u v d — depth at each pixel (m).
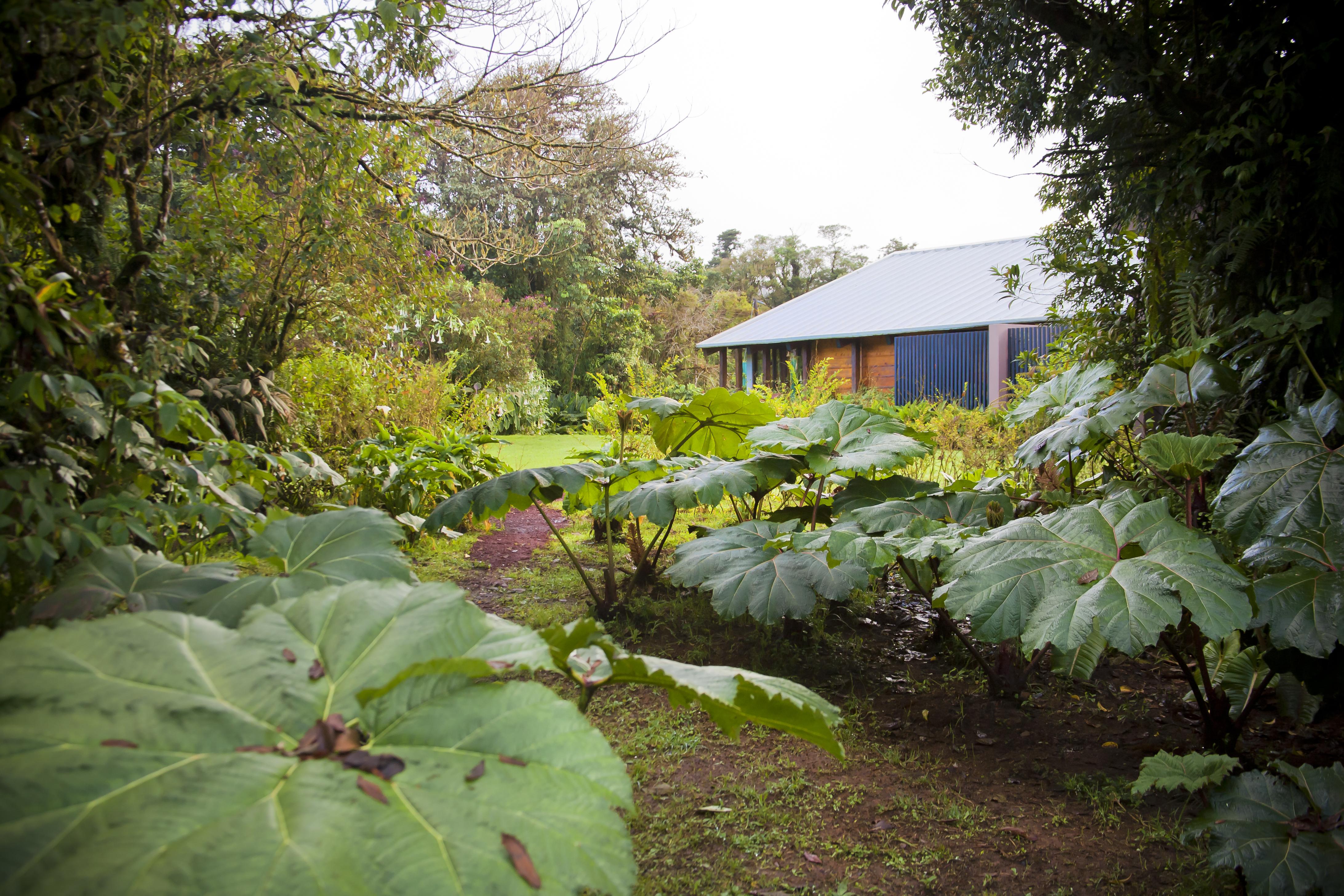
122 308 3.18
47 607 1.54
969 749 2.79
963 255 19.75
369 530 1.92
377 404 7.60
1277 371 3.26
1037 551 2.48
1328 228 3.11
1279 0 3.25
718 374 22.53
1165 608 2.09
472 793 0.77
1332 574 2.20
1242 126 3.32
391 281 5.95
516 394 16.38
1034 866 2.12
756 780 2.57
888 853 2.16
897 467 3.83
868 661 3.62
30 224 2.56
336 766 0.76
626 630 4.00
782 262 46.09
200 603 1.60
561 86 5.88
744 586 3.24
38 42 2.29
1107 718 3.00
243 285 5.16
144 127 3.39
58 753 0.68
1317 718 2.83
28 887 0.56
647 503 3.87
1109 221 4.35
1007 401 10.88
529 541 6.38
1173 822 2.30
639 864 2.11
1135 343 4.38
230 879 0.60
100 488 2.23
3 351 2.04
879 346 16.88
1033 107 4.53
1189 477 2.71
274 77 3.87
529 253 7.32
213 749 0.75
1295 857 1.71
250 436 5.35
